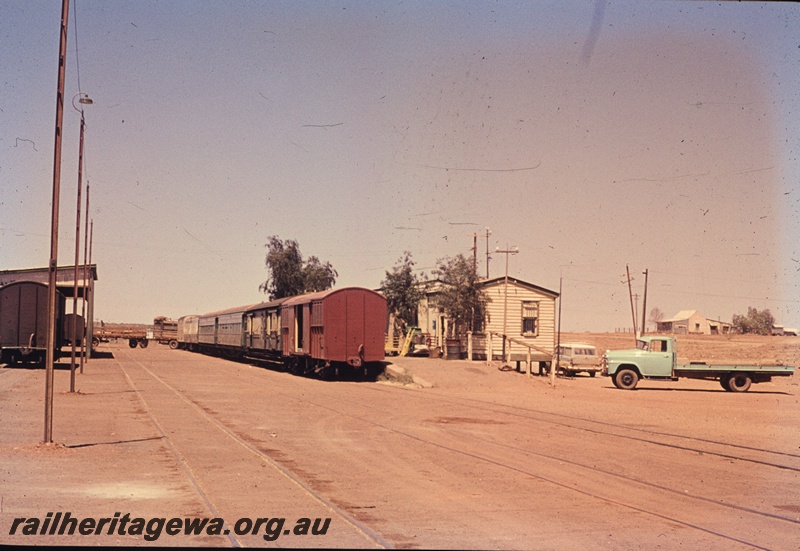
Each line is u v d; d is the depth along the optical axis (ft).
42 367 154.40
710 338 341.62
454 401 95.50
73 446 51.55
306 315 139.23
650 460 51.19
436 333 209.87
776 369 136.98
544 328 194.70
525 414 80.94
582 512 34.53
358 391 108.37
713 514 35.22
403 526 31.19
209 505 34.04
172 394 96.58
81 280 192.44
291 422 68.33
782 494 40.65
